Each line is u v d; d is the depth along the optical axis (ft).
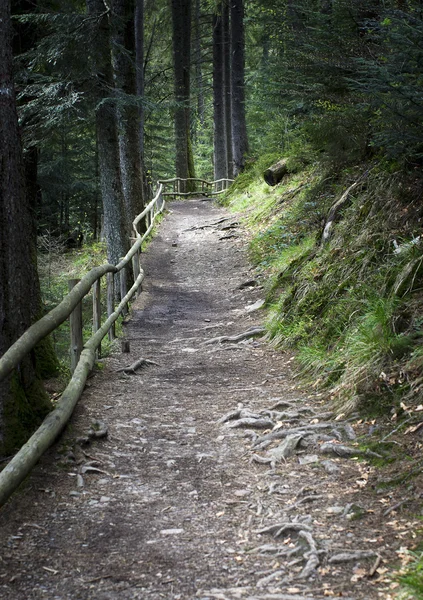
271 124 66.80
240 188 74.90
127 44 46.73
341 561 10.28
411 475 12.82
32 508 12.76
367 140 31.07
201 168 150.82
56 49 32.45
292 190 54.54
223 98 103.81
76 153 73.72
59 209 77.15
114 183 39.93
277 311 28.66
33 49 31.96
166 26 113.29
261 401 19.70
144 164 91.76
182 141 101.09
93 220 84.84
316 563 10.23
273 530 11.60
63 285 42.22
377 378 17.30
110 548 11.28
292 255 38.75
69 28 32.73
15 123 15.40
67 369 22.75
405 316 18.80
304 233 41.29
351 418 16.47
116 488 13.91
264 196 61.98
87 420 17.76
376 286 21.66
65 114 33.71
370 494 12.71
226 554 10.97
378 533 11.12
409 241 22.31
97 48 34.76
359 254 24.70
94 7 35.32
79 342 21.36
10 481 12.23
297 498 12.99
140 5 85.87
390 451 14.21
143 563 10.73
